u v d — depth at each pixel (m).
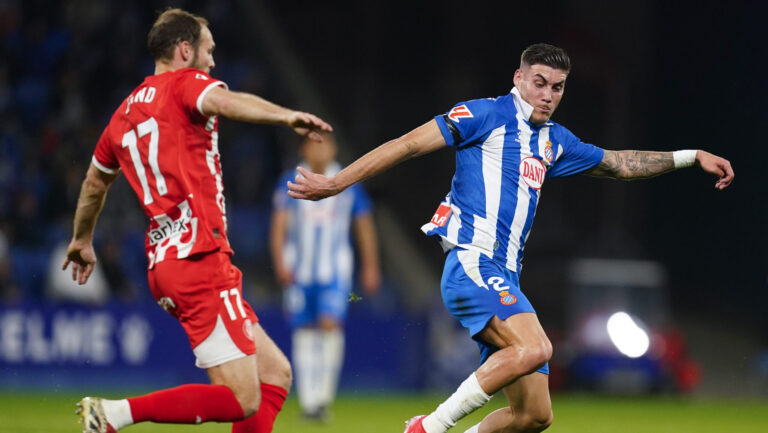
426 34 87.00
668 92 87.81
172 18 17.59
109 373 44.84
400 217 78.75
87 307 44.56
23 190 55.66
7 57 63.88
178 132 16.59
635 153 19.92
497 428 18.77
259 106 15.71
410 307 65.38
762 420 40.16
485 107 18.59
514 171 18.53
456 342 53.25
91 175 18.05
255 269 63.59
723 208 87.25
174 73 16.91
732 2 87.50
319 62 85.25
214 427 30.47
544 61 18.59
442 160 82.44
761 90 88.00
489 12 86.19
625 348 31.05
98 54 66.38
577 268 63.59
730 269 86.50
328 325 32.53
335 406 42.12
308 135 15.42
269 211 66.00
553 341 57.09
